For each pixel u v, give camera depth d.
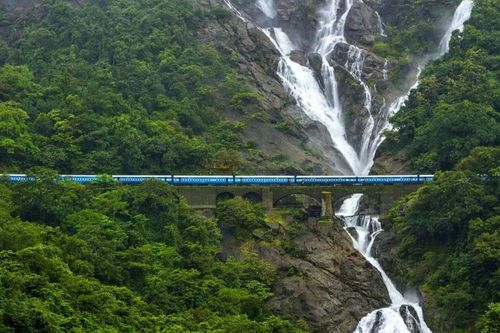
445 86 196.88
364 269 158.12
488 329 128.75
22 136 171.00
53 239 135.25
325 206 168.62
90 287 125.62
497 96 187.50
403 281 158.25
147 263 142.62
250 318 141.12
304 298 148.88
